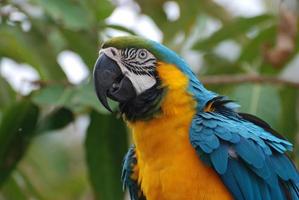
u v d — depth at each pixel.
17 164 9.35
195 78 7.95
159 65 7.86
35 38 9.82
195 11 10.87
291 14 9.95
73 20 9.36
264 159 7.74
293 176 7.92
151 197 7.70
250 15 10.41
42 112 9.78
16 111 9.14
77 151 13.27
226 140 7.64
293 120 10.09
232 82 9.94
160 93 7.77
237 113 8.13
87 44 9.68
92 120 9.27
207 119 7.70
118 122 9.27
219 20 11.91
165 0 10.98
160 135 7.65
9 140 9.24
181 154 7.58
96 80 7.93
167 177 7.57
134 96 7.84
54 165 12.03
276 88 9.82
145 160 7.72
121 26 9.72
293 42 9.94
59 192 12.16
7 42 10.51
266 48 9.98
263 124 8.12
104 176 9.38
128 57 7.92
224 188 7.62
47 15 9.84
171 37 10.97
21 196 10.41
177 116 7.69
